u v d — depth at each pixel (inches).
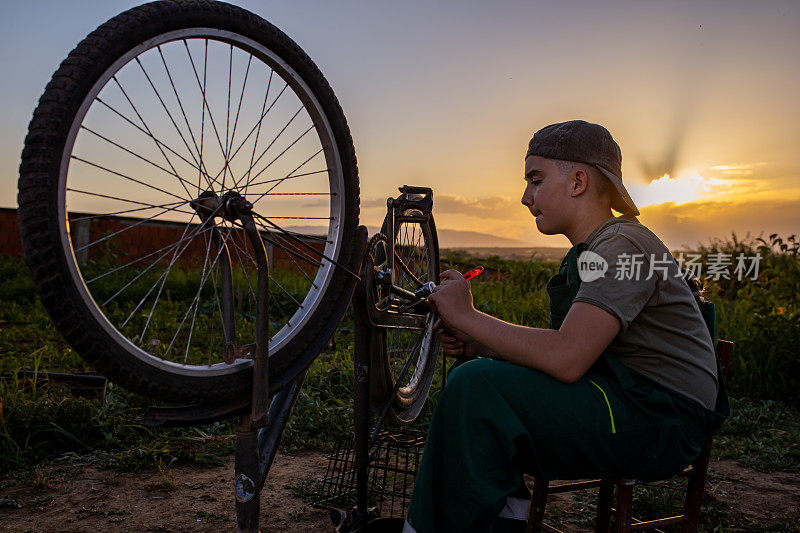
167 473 117.5
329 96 83.1
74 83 57.4
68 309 56.7
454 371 65.7
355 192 87.0
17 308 324.5
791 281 224.1
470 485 59.7
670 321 66.3
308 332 80.6
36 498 103.9
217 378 69.4
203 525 95.5
